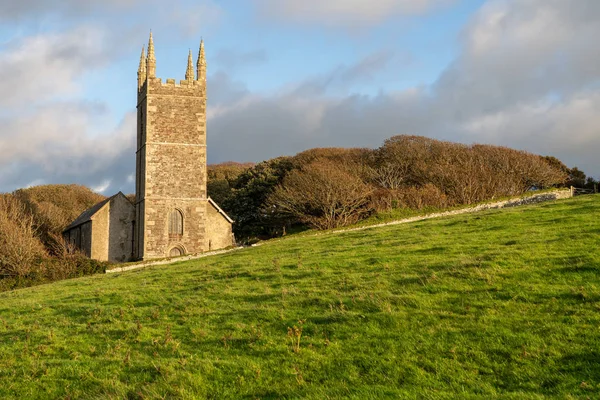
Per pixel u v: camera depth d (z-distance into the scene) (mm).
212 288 20234
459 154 65750
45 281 40562
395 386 11141
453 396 10438
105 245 54375
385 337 13383
